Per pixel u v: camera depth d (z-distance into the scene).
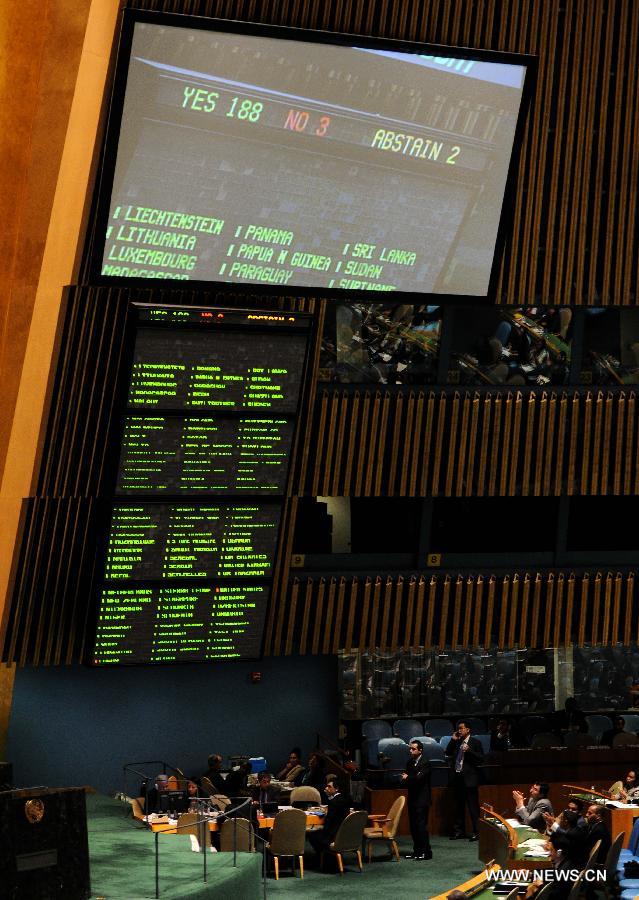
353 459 16.23
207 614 15.05
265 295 14.34
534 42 14.84
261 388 14.41
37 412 14.09
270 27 12.88
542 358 16.78
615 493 17.14
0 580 14.73
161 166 13.18
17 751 17.47
